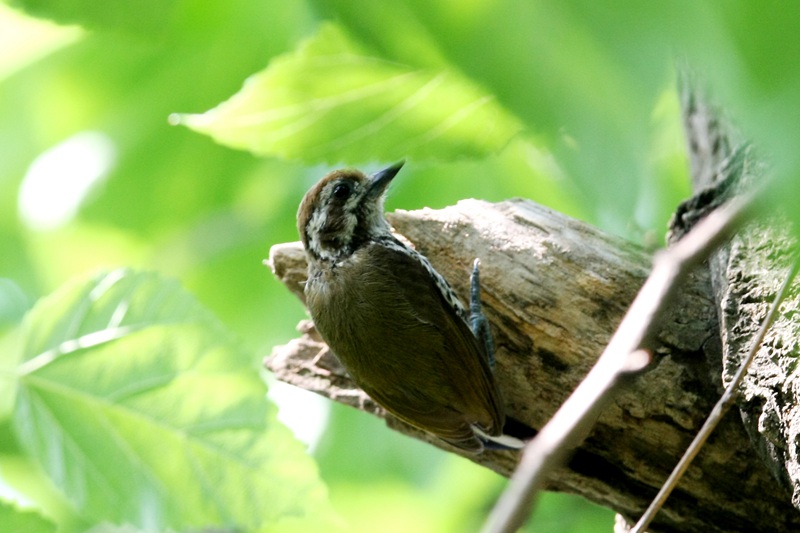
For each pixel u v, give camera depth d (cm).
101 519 888
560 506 1549
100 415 884
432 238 1067
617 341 347
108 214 1669
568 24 225
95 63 1551
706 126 1096
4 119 1614
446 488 1730
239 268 1692
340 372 1145
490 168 1524
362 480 1731
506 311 1002
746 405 776
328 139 988
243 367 884
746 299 796
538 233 1016
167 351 877
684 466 669
